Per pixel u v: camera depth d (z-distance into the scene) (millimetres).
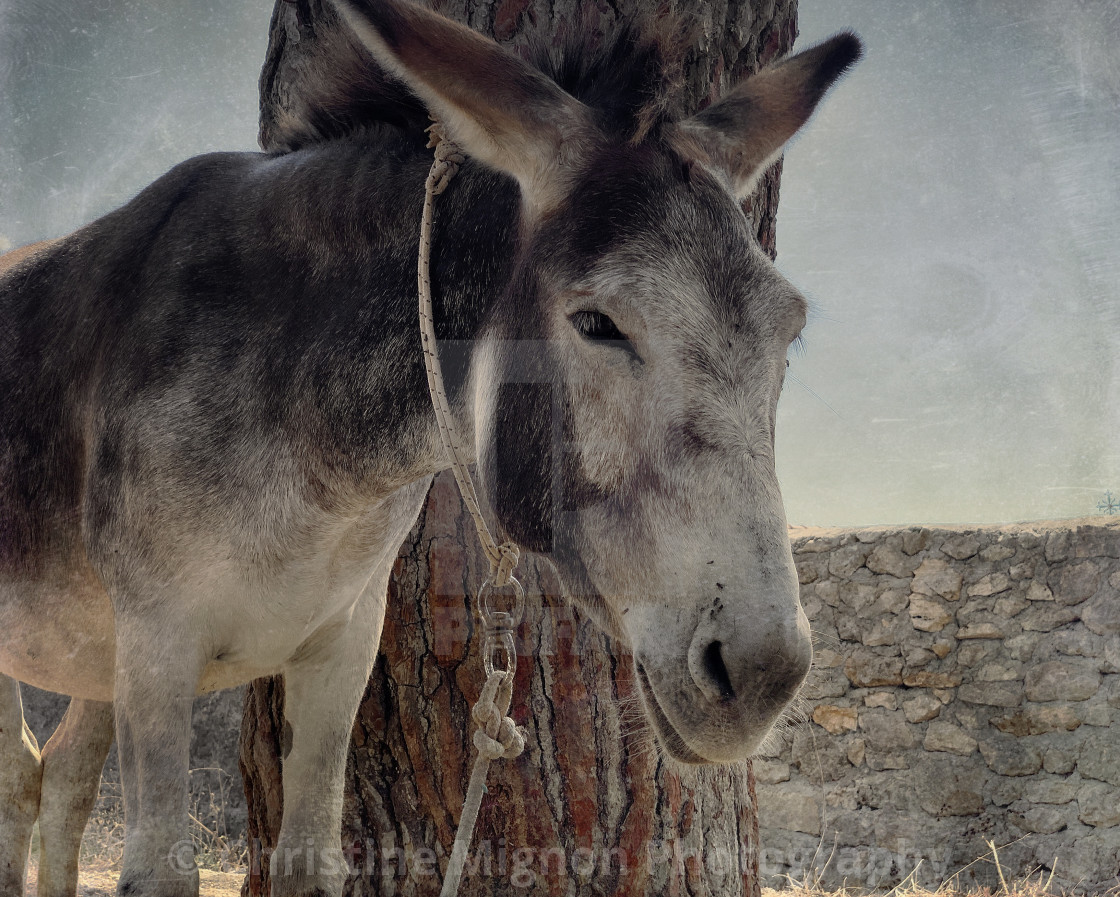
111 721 2867
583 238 1600
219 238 2105
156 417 1953
